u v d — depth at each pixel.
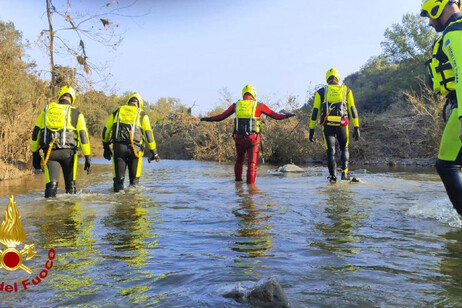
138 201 5.62
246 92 8.45
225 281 2.26
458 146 3.59
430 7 3.74
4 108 11.68
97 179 9.45
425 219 4.07
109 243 3.20
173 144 23.62
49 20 12.01
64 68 12.41
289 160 16.81
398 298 2.01
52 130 6.16
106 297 2.06
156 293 2.10
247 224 3.92
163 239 3.33
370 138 15.90
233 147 18.33
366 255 2.79
